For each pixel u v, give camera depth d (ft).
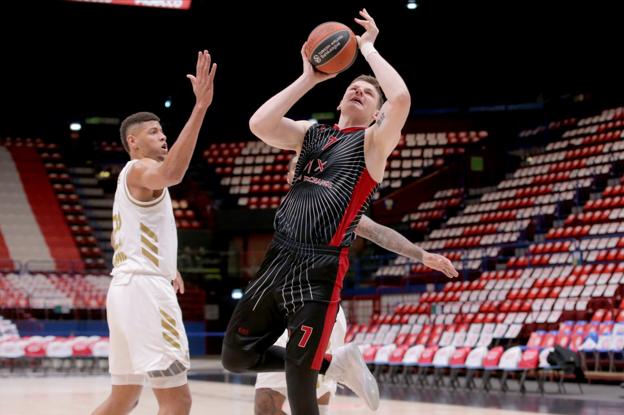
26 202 101.09
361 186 13.07
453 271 14.99
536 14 84.28
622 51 92.07
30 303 78.89
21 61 101.81
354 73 96.32
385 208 96.48
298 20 87.20
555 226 81.30
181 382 17.08
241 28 90.02
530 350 45.91
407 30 88.02
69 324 80.74
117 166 112.37
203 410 37.76
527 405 39.01
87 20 89.81
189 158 15.88
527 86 100.27
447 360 49.85
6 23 91.04
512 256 79.92
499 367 46.78
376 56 13.25
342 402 41.29
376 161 12.98
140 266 17.10
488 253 78.89
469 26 86.89
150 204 17.22
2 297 78.69
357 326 67.26
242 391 48.24
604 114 94.17
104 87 108.68
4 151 108.99
